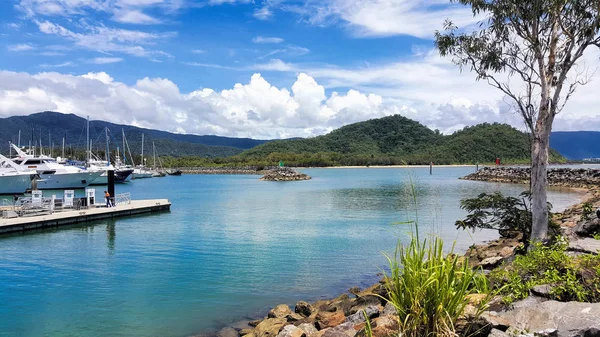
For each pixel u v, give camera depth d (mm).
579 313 5387
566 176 65875
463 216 29938
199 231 25234
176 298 12914
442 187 60375
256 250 19812
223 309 12000
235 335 10125
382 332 6199
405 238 22406
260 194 54188
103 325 10859
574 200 41000
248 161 161375
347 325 8383
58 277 15266
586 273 6656
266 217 31469
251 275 15508
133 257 18438
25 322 11062
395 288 5391
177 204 41812
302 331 8625
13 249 20094
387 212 33500
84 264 17156
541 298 6500
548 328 5309
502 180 70688
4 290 13766
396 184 68938
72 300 12750
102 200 45156
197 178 106625
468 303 5680
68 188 60469
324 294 13320
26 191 51594
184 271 16031
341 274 15602
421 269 5156
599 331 4906
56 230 25594
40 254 19031
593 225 11641
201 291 13609
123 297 13055
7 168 52281
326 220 29516
